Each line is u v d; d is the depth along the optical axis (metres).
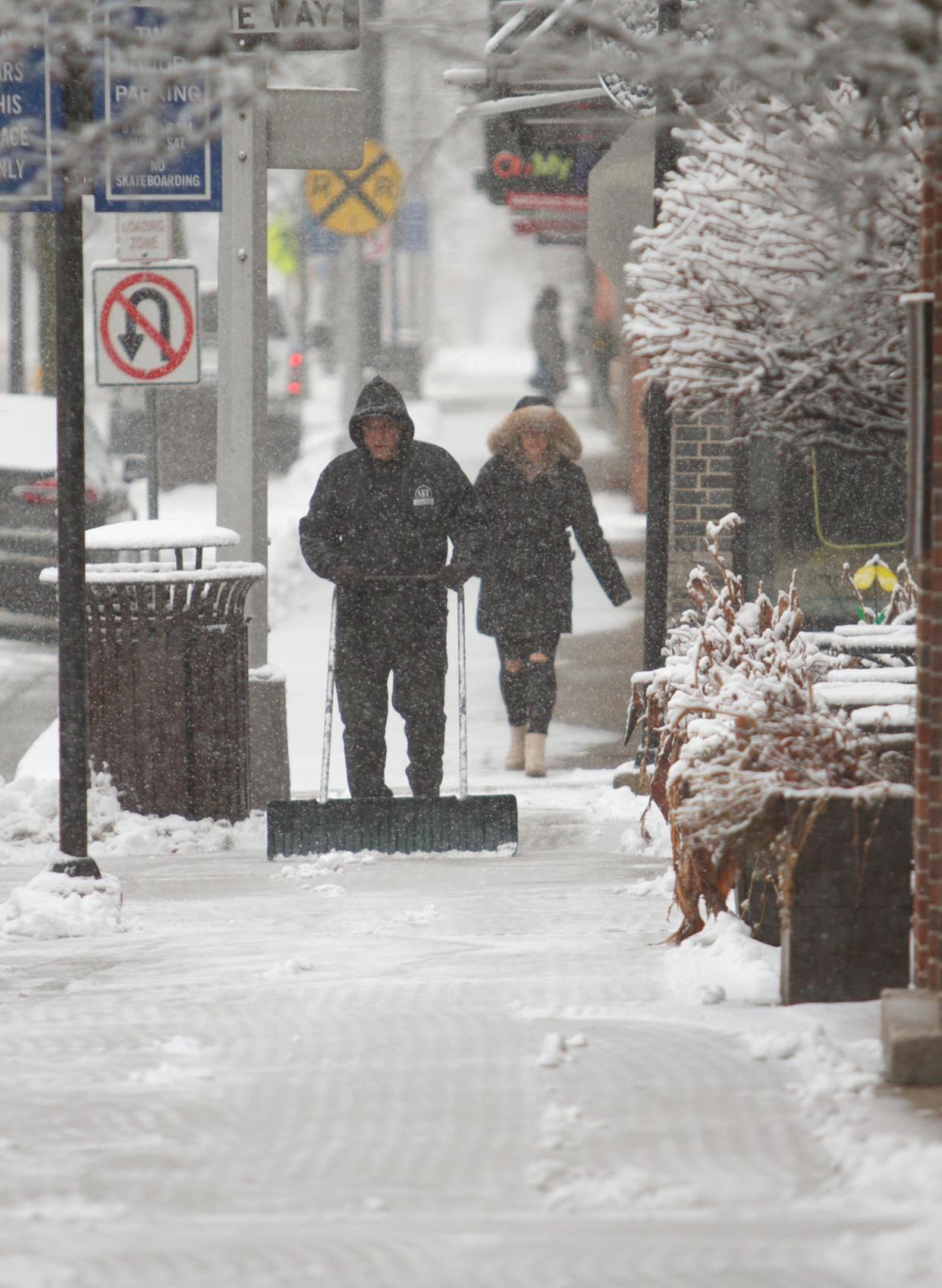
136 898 30.31
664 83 16.16
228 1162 15.38
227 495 41.09
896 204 24.09
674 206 25.89
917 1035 16.89
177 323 41.00
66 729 28.61
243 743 37.72
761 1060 18.06
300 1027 20.22
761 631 27.45
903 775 21.80
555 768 45.19
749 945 22.73
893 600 30.91
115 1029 20.41
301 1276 12.56
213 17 14.62
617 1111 16.45
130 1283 12.47
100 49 16.58
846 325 25.12
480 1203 14.20
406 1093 17.31
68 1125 16.53
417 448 36.41
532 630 43.69
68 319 27.62
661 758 27.53
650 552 37.91
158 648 36.88
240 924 27.45
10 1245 13.33
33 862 34.47
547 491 43.44
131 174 32.75
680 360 26.16
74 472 28.23
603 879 31.02
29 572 64.06
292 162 40.81
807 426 27.45
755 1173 14.64
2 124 26.20
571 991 21.50
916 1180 14.09
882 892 20.38
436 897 29.38
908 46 13.23
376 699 36.75
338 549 36.81
